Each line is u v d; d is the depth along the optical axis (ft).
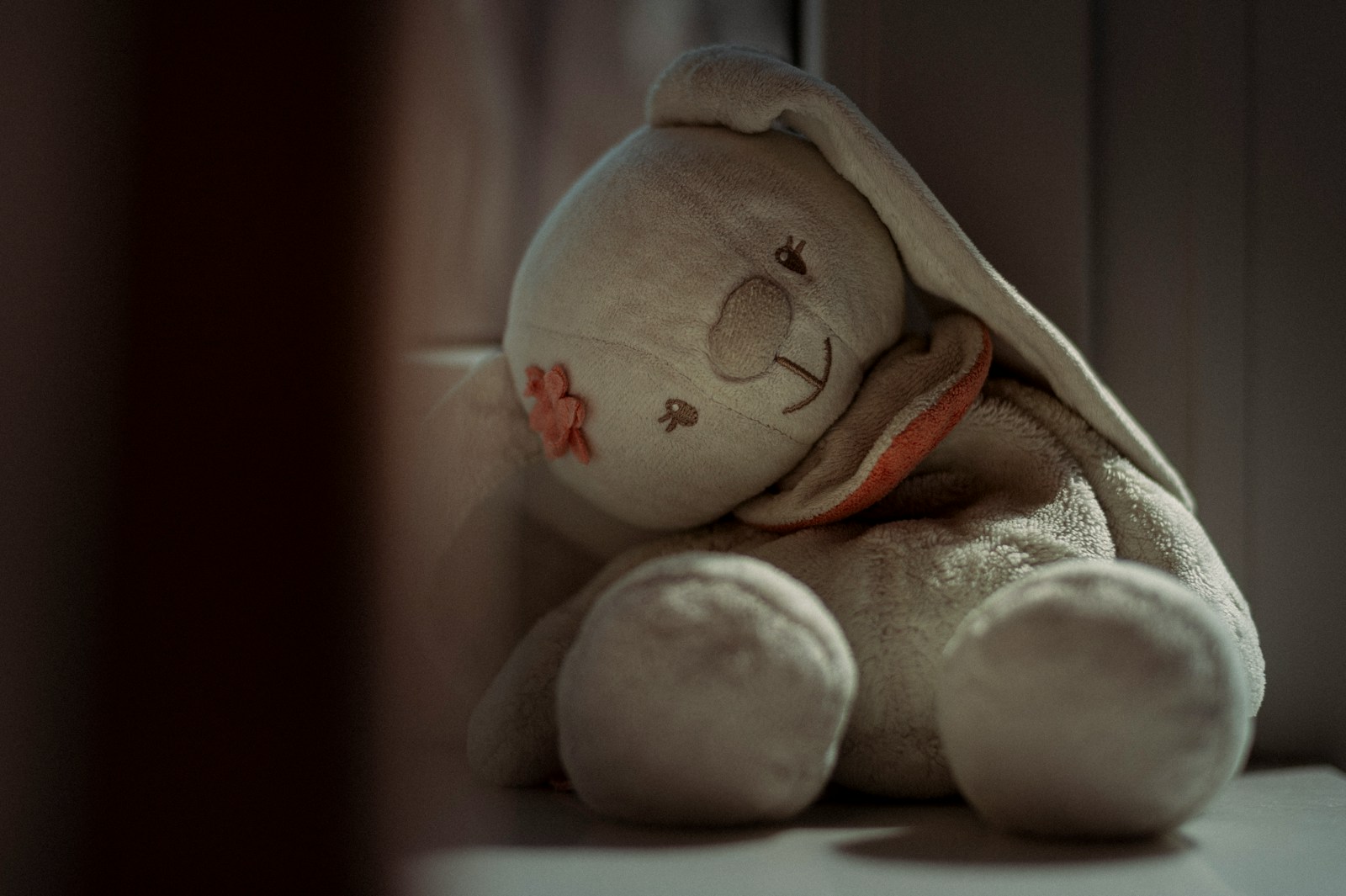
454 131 2.54
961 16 2.62
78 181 1.24
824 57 2.62
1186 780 1.89
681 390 2.23
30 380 1.21
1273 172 2.63
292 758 1.33
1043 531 2.20
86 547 1.23
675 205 2.25
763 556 2.26
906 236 2.31
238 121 1.32
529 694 2.21
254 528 1.31
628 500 2.33
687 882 1.81
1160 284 2.62
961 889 1.79
